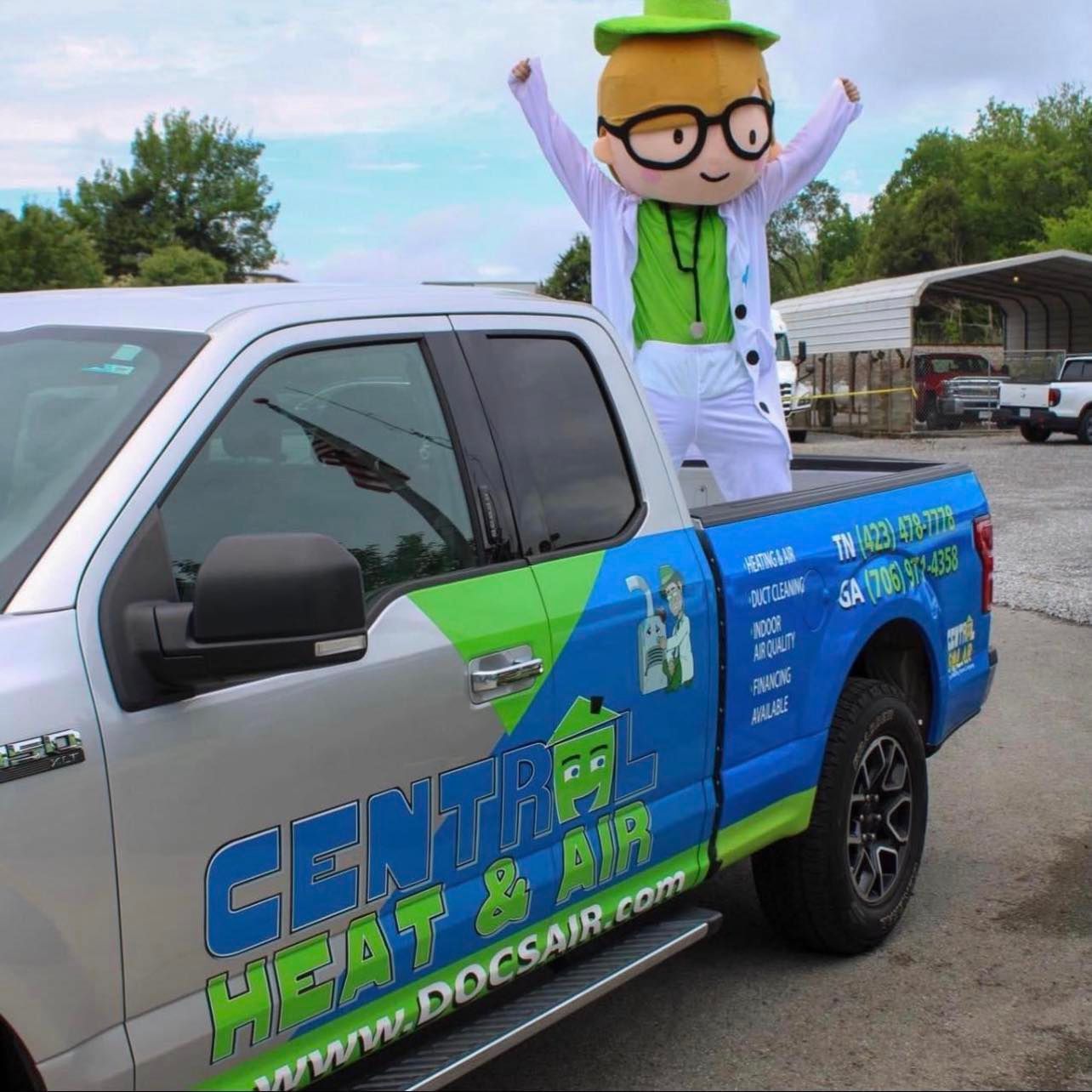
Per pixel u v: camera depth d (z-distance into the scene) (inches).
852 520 161.8
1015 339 1515.7
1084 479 712.4
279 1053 93.0
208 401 95.0
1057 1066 135.8
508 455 118.1
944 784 230.7
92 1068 81.7
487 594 110.6
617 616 121.5
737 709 138.2
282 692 92.0
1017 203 2778.1
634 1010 148.8
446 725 104.1
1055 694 286.2
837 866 154.6
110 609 85.0
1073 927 170.7
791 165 278.4
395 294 115.3
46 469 91.7
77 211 2068.2
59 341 103.6
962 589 187.3
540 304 127.8
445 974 105.8
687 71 258.2
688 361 270.1
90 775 81.3
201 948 87.4
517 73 268.8
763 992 153.0
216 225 2112.5
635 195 272.8
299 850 93.4
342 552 86.5
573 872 117.4
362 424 106.7
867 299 1254.9
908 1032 143.1
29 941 78.4
